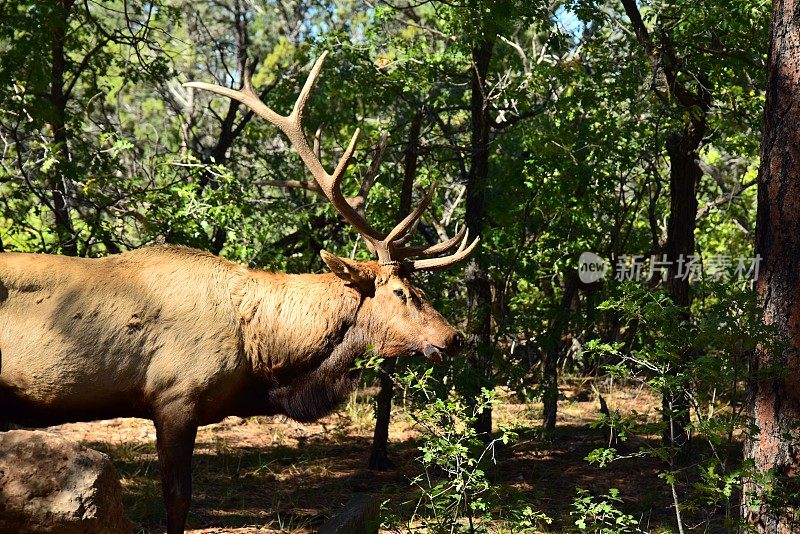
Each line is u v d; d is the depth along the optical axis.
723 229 13.38
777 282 4.96
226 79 17.89
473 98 8.75
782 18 5.03
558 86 10.07
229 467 7.73
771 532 4.85
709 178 13.34
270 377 5.63
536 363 10.42
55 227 8.77
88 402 5.22
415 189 9.99
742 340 4.69
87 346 5.14
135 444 8.32
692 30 8.41
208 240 8.70
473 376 7.53
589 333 9.44
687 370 4.78
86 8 9.80
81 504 3.64
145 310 5.27
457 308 8.65
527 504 5.25
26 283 5.14
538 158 9.02
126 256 5.45
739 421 4.69
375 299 5.80
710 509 6.67
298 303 5.64
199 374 5.30
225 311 5.45
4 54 8.20
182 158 8.99
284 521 6.31
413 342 5.77
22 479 3.62
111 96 15.78
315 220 11.00
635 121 9.06
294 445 8.78
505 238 9.86
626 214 10.05
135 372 5.24
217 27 19.02
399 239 6.18
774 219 5.00
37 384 5.11
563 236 9.75
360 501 5.52
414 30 13.56
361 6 18.52
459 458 4.91
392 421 9.92
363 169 10.00
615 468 8.14
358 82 9.59
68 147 8.92
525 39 13.19
